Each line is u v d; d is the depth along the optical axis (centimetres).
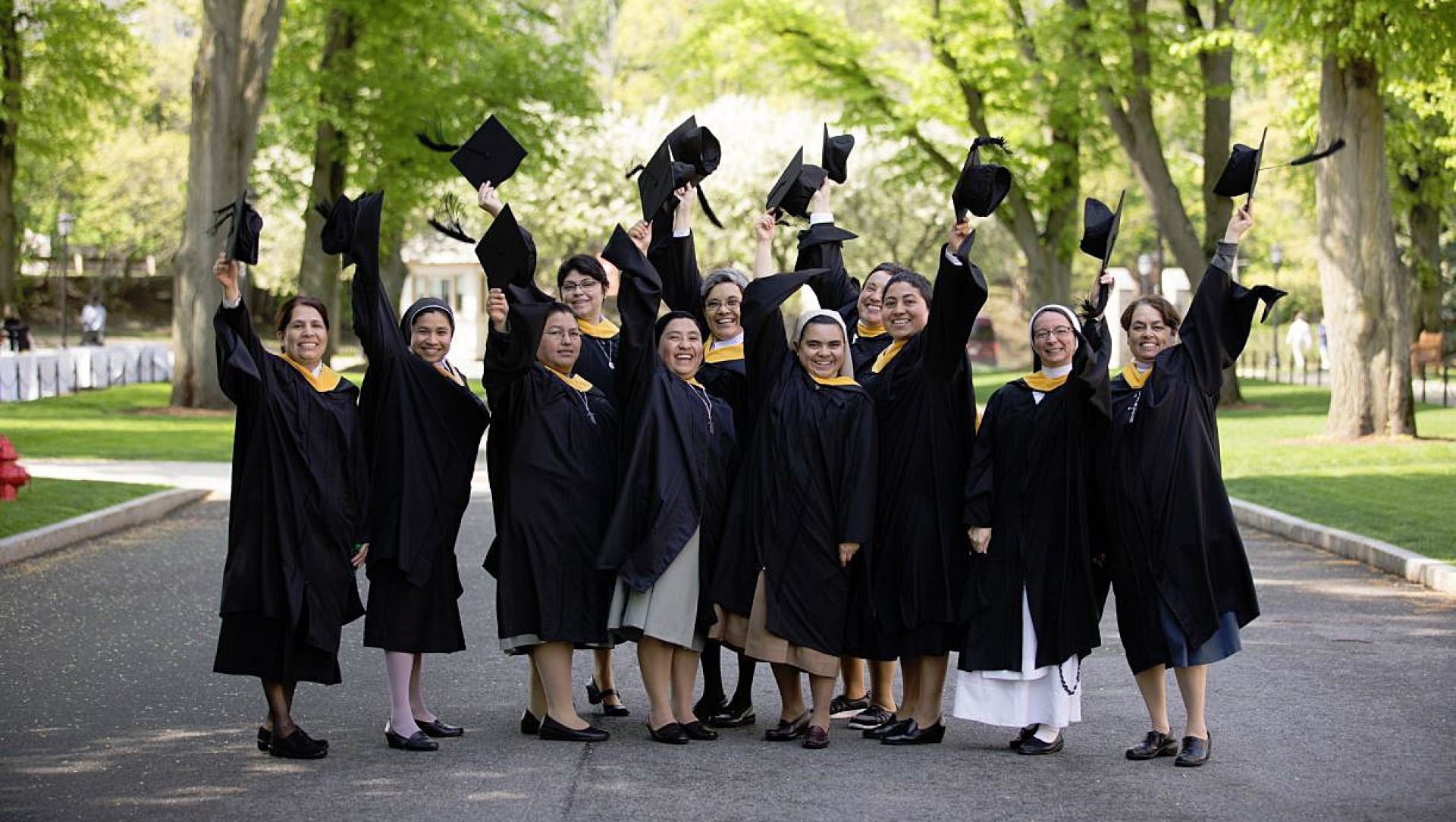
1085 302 741
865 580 760
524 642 747
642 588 736
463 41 3628
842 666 854
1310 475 1834
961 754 736
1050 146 3316
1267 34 2133
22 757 712
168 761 706
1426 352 4112
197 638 1002
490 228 770
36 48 3981
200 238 2834
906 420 766
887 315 795
